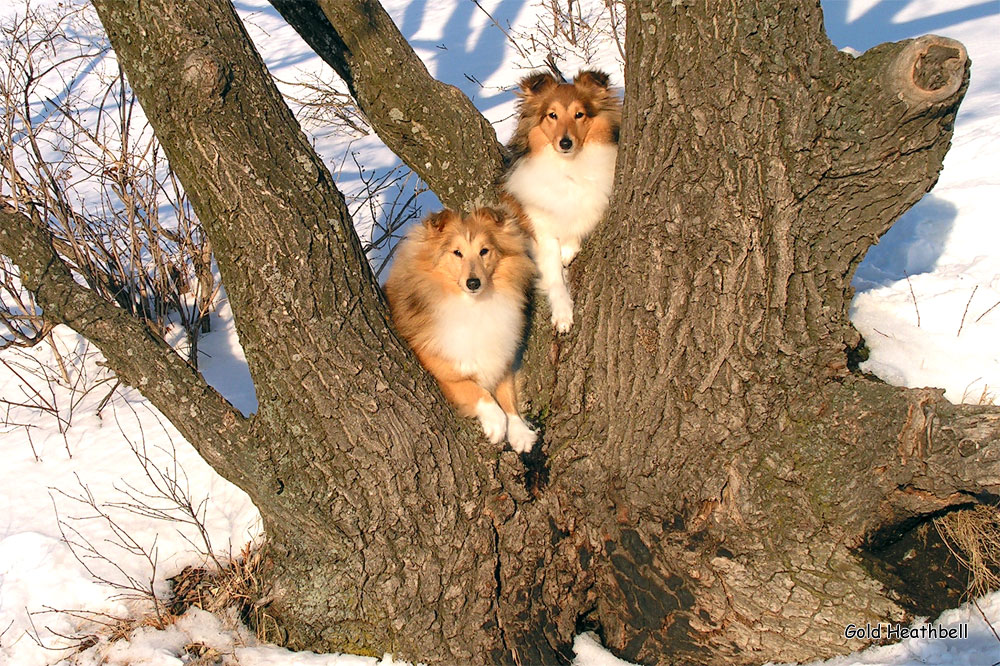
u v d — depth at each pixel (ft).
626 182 11.86
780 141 10.50
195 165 10.80
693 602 13.04
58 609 14.60
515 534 13.38
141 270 21.08
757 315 11.43
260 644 13.89
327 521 12.65
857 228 11.06
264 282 11.26
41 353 21.38
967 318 15.75
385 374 12.19
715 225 11.12
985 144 21.74
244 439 12.53
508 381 14.21
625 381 12.62
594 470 13.44
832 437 11.93
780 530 12.32
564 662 13.75
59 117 32.65
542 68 33.17
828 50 10.28
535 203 14.40
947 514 12.77
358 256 12.12
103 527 16.06
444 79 35.58
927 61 9.57
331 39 14.08
